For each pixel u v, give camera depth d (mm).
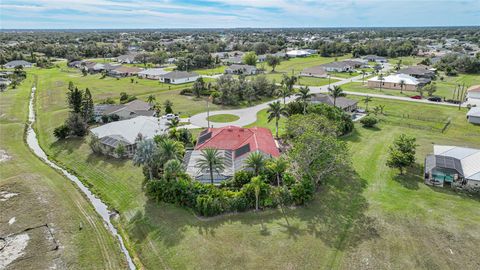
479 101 97750
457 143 65062
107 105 87938
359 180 50094
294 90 116562
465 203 43000
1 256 34844
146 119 70625
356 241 36156
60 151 63781
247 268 32500
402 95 109875
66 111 89562
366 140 67188
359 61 185375
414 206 42469
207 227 38875
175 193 43344
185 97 107938
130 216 42531
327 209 42375
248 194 42406
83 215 42656
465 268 32031
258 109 93188
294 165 52062
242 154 53094
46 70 171000
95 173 54219
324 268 32375
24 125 79750
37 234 38375
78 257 34812
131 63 195500
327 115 69312
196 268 32875
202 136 63125
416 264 32625
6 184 49656
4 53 197375
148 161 46594
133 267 34094
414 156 56844
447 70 150250
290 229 38281
